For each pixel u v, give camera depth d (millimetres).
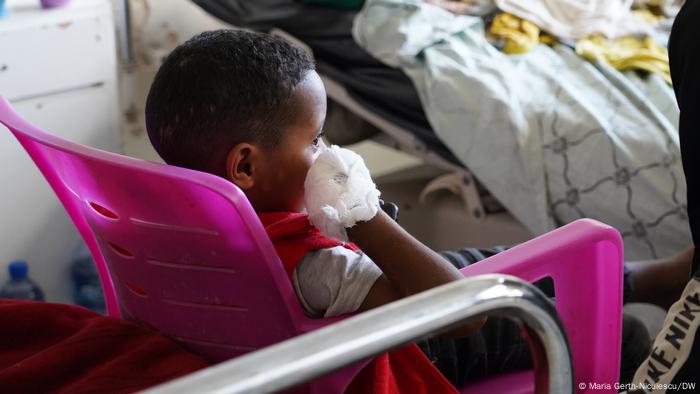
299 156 1032
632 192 1810
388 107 2102
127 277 1101
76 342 1049
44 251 2066
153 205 952
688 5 1057
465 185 2074
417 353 1036
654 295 1590
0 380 996
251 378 598
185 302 1044
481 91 1920
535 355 763
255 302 978
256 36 1047
